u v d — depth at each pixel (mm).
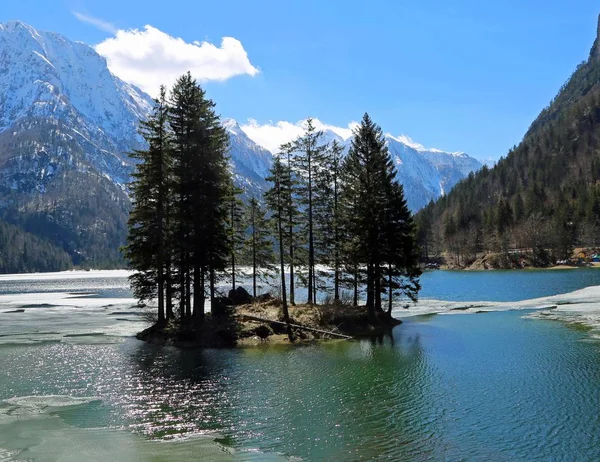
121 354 31609
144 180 37094
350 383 23500
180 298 38094
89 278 185000
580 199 163500
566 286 80250
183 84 36781
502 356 28828
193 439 16469
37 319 52625
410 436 16453
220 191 37000
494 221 167625
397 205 43875
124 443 16125
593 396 20469
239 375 25391
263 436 16656
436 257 176000
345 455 14953
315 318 38938
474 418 18125
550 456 14664
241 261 53719
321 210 44531
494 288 81750
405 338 36250
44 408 19984
